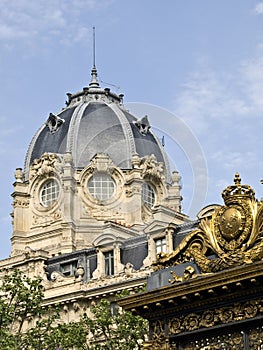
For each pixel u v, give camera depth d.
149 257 89.12
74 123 117.62
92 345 75.31
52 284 92.62
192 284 32.62
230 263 32.22
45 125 121.06
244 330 31.72
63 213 109.94
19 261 97.75
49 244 111.00
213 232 33.25
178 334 33.31
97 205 109.00
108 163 111.00
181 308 33.38
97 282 90.56
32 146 120.25
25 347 71.56
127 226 106.62
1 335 65.12
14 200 116.25
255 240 32.12
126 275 89.12
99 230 107.19
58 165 113.19
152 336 34.16
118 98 124.56
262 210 32.22
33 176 115.94
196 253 33.53
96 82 125.44
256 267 30.94
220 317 32.19
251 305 31.47
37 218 114.00
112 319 71.50
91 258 94.25
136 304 34.44
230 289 31.75
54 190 113.12
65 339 68.06
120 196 109.00
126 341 68.44
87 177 110.69
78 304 90.12
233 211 32.72
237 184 33.22
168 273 34.34
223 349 32.16
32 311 68.50
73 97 124.69
